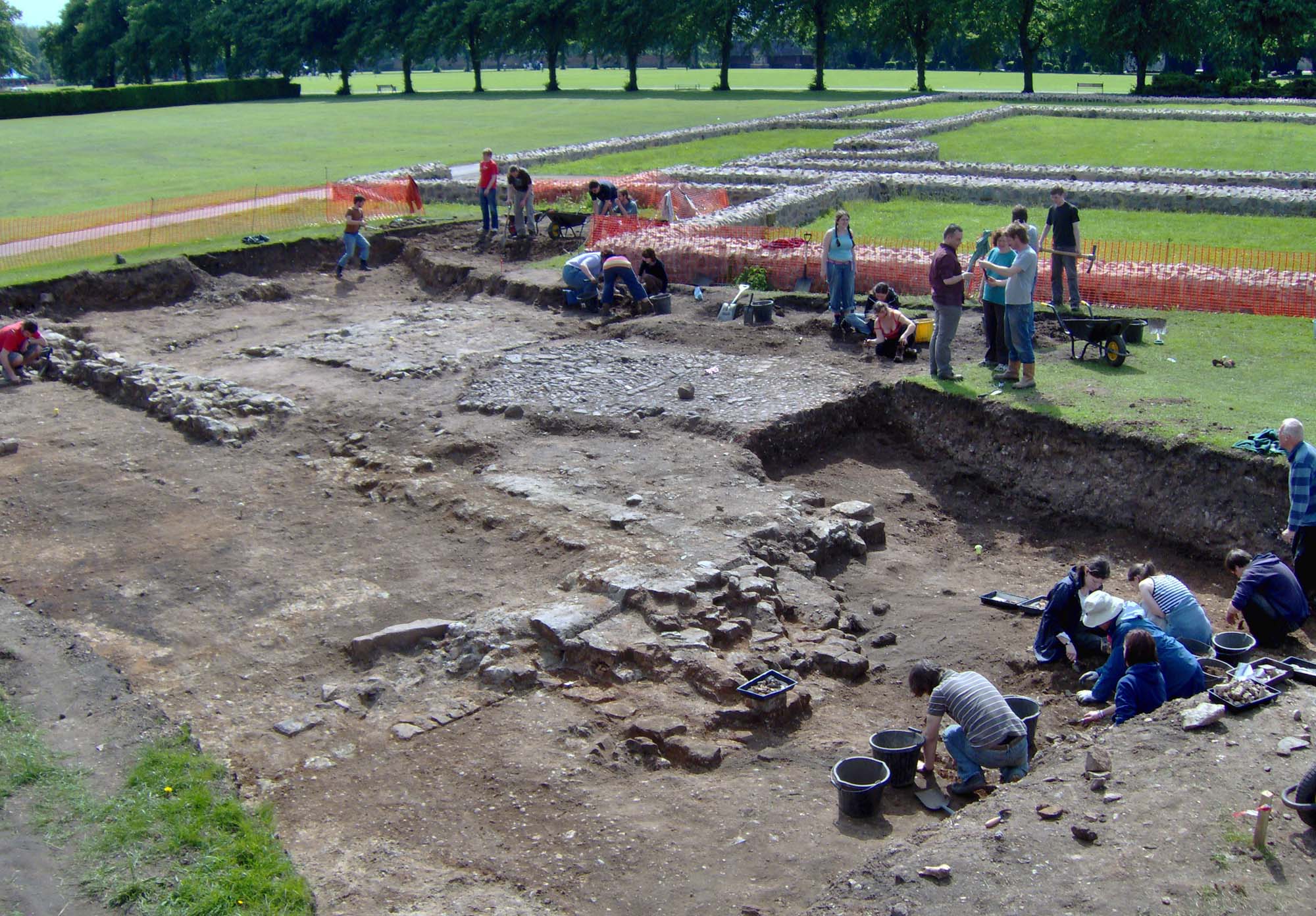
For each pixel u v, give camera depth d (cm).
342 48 7212
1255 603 869
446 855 634
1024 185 2512
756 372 1397
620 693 791
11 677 759
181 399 1384
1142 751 639
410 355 1559
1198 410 1138
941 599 973
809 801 682
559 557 970
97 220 2388
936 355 1285
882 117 4788
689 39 6656
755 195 2564
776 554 973
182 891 556
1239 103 4984
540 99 6475
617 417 1274
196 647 873
